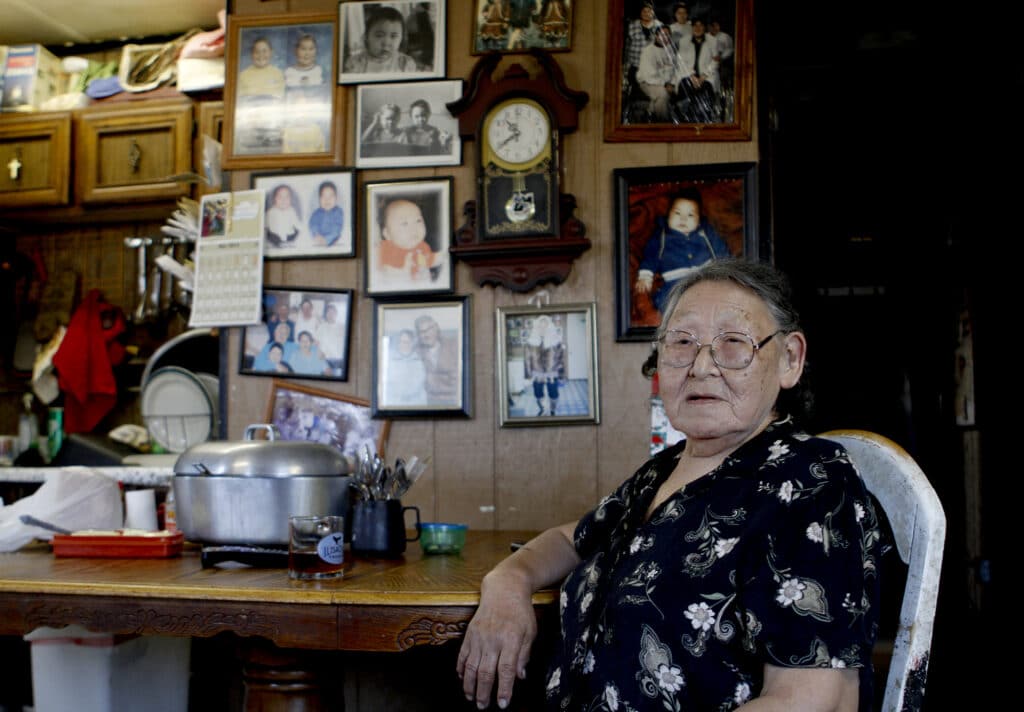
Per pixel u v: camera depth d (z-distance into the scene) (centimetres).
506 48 252
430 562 174
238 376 263
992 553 373
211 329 307
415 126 256
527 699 149
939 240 430
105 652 195
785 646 101
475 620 133
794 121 381
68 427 370
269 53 267
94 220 385
